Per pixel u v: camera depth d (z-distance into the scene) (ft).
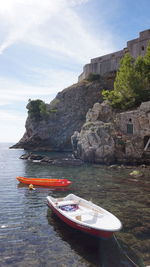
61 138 313.53
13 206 55.67
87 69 353.51
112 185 82.33
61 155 226.17
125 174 109.50
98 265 28.73
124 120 164.04
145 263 29.27
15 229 40.50
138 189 75.66
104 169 128.06
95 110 188.96
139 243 35.04
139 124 156.35
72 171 119.55
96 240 35.70
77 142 190.19
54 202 48.93
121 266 28.53
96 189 75.87
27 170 124.88
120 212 50.39
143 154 150.30
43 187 80.33
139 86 180.24
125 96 186.50
